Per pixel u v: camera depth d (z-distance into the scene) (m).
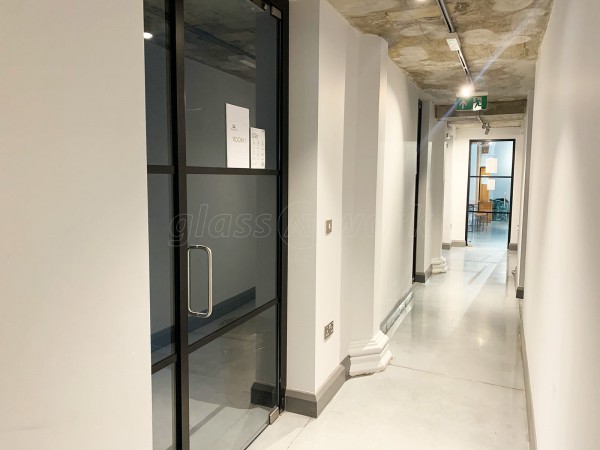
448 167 10.59
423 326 5.09
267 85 2.79
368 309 3.76
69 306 1.18
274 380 3.08
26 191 1.05
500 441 2.83
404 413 3.15
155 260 2.06
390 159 4.83
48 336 1.13
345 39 3.22
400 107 5.14
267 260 2.90
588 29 1.50
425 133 6.84
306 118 2.83
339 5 2.97
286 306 3.03
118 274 1.33
